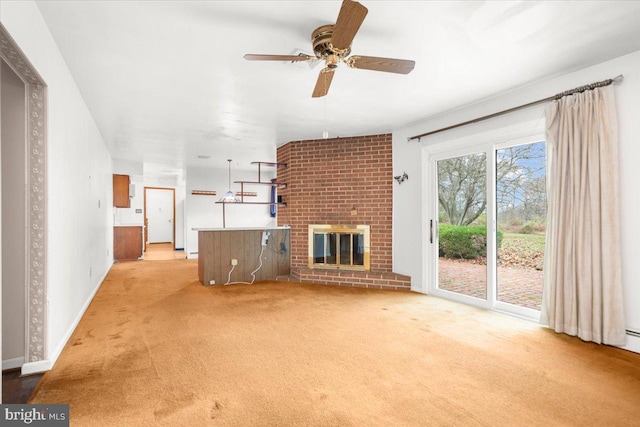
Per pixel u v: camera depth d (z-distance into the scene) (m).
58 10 1.99
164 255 8.70
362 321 3.28
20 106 2.30
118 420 1.68
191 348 2.59
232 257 5.12
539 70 2.88
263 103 3.67
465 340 2.78
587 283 2.73
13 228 2.28
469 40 2.38
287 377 2.14
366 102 3.66
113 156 6.79
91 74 2.88
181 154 6.63
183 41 2.37
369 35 2.31
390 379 2.12
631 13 2.08
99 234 4.87
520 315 3.39
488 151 3.68
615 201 2.59
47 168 2.23
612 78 2.65
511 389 2.01
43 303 2.23
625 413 1.77
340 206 5.18
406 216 4.70
